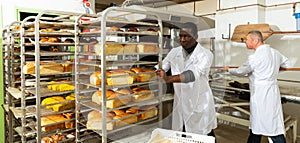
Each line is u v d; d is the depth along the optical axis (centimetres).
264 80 253
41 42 186
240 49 366
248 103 290
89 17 192
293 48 332
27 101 229
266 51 252
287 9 335
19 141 239
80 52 154
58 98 193
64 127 191
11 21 268
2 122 270
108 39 140
